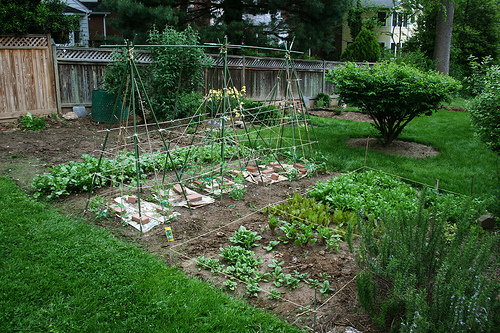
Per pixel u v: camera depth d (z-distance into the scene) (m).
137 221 5.39
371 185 7.06
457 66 24.36
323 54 30.17
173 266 4.34
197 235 5.14
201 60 11.95
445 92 8.77
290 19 18.30
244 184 7.18
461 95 21.23
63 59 11.59
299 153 9.16
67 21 13.34
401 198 6.38
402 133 11.72
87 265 4.24
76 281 3.94
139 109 11.92
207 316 3.56
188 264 4.45
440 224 3.66
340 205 6.11
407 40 26.12
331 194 6.39
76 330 3.31
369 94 8.92
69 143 9.32
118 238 4.97
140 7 15.03
